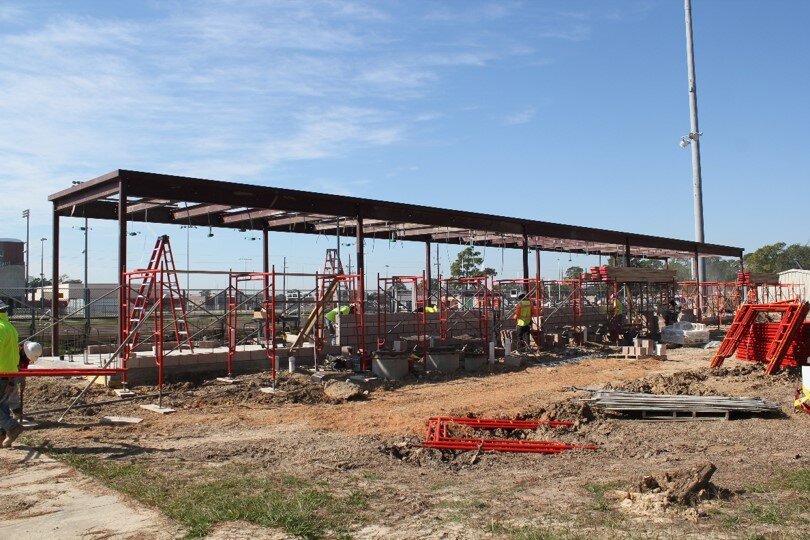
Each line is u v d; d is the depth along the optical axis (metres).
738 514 6.19
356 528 5.94
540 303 25.16
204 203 17.16
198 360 15.62
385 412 12.70
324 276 16.91
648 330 28.91
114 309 34.66
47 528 5.94
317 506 6.53
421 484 7.68
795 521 5.97
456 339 22.36
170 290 15.84
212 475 7.79
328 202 19.62
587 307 30.50
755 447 9.45
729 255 44.00
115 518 6.17
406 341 20.67
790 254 77.44
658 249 38.66
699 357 22.83
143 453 9.10
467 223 24.20
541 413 12.19
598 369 19.70
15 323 26.34
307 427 11.29
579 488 7.39
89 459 8.57
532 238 30.61
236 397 13.97
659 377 15.84
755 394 13.84
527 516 6.30
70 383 14.35
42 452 8.98
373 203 20.56
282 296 22.06
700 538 5.53
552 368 19.94
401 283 25.00
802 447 9.33
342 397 14.17
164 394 13.99
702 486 6.88
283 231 23.66
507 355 20.48
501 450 9.66
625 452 9.52
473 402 13.77
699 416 11.82
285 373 16.16
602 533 5.69
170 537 5.64
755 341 18.67
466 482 7.85
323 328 18.55
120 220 15.08
